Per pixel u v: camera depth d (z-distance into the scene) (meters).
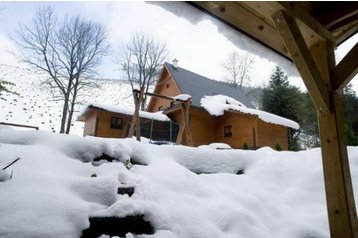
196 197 3.42
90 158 3.67
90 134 15.53
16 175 2.64
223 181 4.18
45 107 28.42
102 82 37.12
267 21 2.47
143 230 2.60
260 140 15.39
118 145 3.98
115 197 2.75
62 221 2.22
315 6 2.54
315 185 4.17
